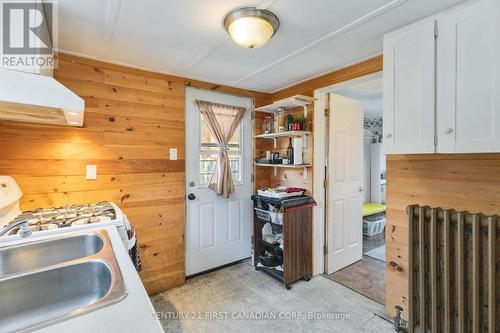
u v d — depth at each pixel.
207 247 2.86
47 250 1.31
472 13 1.37
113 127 2.23
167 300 2.31
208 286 2.55
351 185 3.05
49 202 1.96
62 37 1.77
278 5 1.43
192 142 2.73
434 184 1.78
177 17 1.54
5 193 1.59
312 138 2.73
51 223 1.49
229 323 1.98
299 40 1.85
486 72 1.32
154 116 2.45
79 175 2.08
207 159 2.85
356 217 3.13
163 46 1.93
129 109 2.31
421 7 1.45
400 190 1.96
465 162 1.65
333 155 2.82
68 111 1.33
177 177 2.59
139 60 2.19
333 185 2.83
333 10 1.48
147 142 2.41
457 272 1.54
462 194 1.66
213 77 2.65
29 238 1.31
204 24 1.63
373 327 1.92
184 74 2.56
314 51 2.04
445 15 1.47
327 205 2.79
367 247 3.63
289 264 2.51
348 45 1.94
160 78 2.48
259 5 1.43
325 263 2.81
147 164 2.41
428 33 1.53
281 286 2.54
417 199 1.87
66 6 1.41
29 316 0.97
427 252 1.71
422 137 1.56
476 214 1.47
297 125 2.71
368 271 2.88
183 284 2.60
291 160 2.81
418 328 1.73
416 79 1.58
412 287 1.72
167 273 2.53
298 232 2.59
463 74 1.40
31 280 0.98
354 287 2.51
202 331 1.89
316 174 2.74
